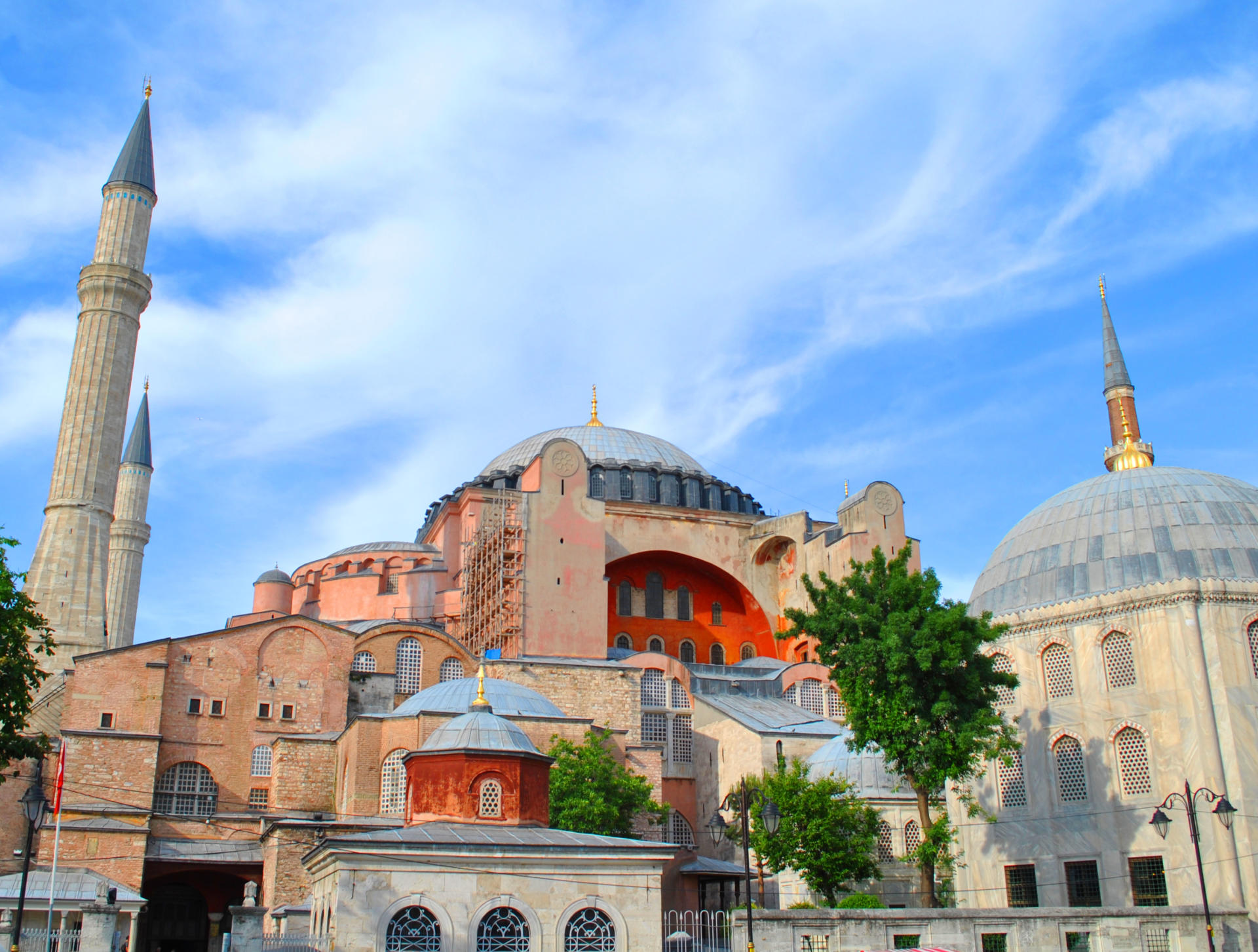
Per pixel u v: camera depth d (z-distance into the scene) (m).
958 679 39.47
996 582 49.53
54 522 65.94
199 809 54.47
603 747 52.47
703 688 65.69
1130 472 49.38
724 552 75.44
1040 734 44.94
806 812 41.97
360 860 30.98
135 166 72.94
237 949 31.67
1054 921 35.47
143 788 52.47
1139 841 41.25
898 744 39.00
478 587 68.31
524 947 31.75
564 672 59.66
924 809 39.59
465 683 52.84
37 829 45.88
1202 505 45.72
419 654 61.41
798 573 73.94
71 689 52.97
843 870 41.31
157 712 53.97
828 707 66.62
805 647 71.38
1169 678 41.69
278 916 43.31
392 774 50.31
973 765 43.66
